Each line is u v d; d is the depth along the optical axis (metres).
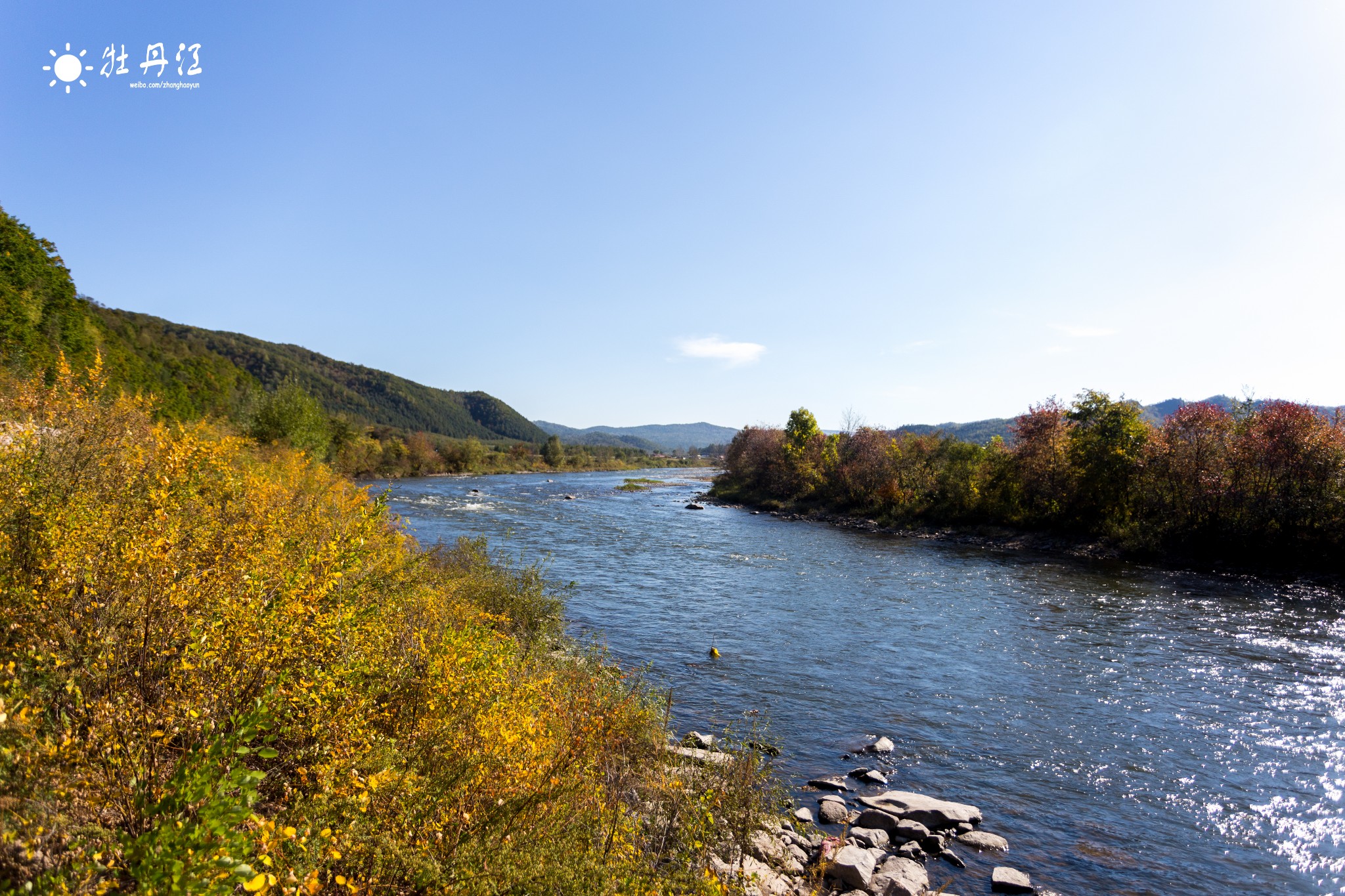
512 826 4.00
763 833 5.87
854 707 10.41
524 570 14.09
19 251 22.11
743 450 69.75
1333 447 21.55
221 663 3.46
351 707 3.91
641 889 3.79
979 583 20.94
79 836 2.65
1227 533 23.80
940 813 7.13
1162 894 6.11
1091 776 8.35
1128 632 15.03
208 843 2.45
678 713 9.59
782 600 17.88
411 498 45.09
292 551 4.88
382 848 3.31
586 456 134.38
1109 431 29.44
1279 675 12.16
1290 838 7.04
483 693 4.75
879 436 46.22
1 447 4.65
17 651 3.16
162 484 4.80
